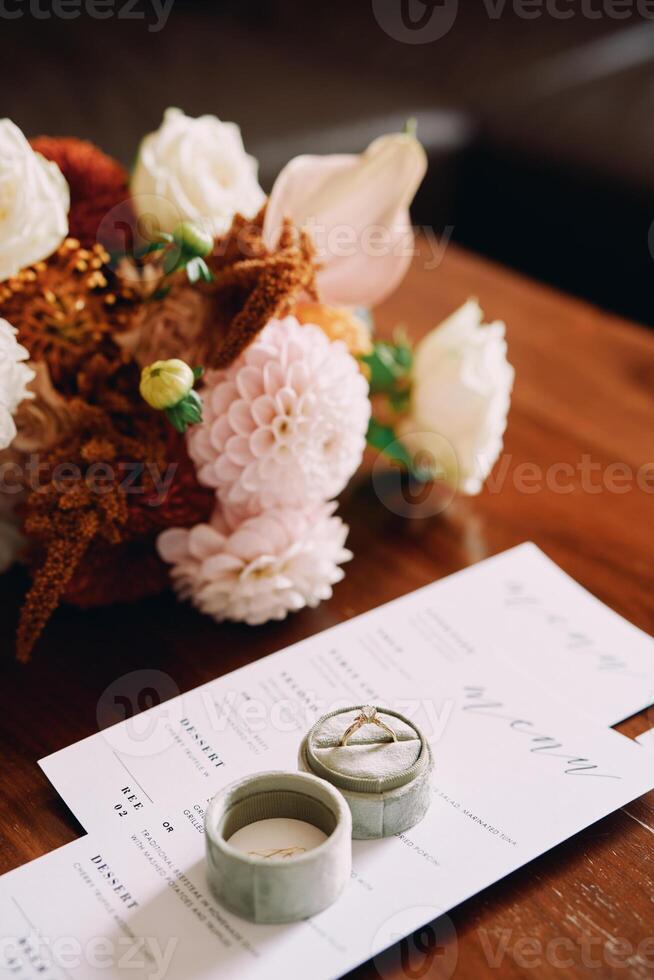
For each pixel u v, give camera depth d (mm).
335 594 736
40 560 699
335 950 551
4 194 649
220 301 686
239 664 689
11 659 690
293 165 716
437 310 975
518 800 611
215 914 564
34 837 603
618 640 705
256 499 687
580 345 954
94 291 726
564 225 1527
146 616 718
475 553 769
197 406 639
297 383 667
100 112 1352
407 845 589
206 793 615
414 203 1548
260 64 1571
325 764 583
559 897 581
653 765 627
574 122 1504
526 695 667
